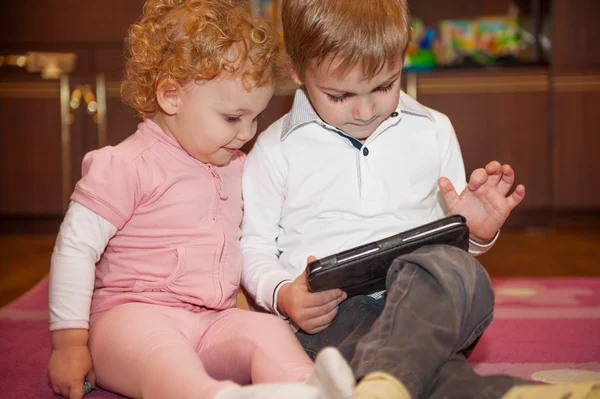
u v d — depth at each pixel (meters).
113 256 1.17
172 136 1.18
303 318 1.06
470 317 0.95
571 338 1.43
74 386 1.08
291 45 1.13
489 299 0.96
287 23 1.13
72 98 3.23
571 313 1.66
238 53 1.10
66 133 3.26
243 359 1.04
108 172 1.14
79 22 3.29
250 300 1.27
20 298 1.90
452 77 3.17
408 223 1.19
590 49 3.15
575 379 1.16
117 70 3.24
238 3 1.19
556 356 1.31
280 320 1.07
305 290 1.06
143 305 1.11
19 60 3.26
